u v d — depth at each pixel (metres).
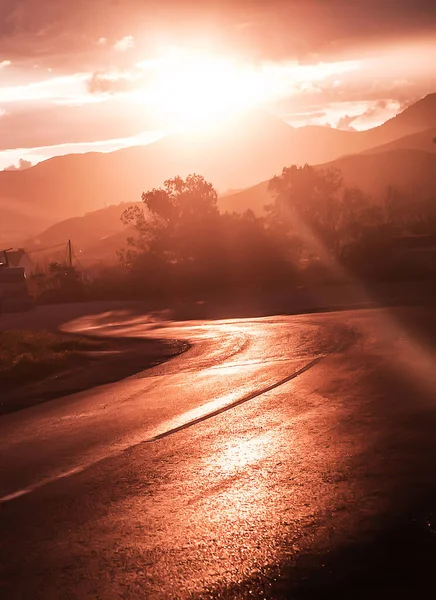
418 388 12.27
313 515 6.15
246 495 6.90
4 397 16.28
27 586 5.04
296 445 8.81
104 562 5.40
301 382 14.17
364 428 9.43
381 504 6.28
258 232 82.00
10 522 6.56
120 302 77.69
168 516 6.43
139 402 13.65
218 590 4.78
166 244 83.69
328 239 89.25
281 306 52.66
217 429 10.23
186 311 56.34
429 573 4.83
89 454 9.26
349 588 4.70
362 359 16.97
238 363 19.45
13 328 51.62
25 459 9.28
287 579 4.88
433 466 7.34
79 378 19.02
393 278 72.62
